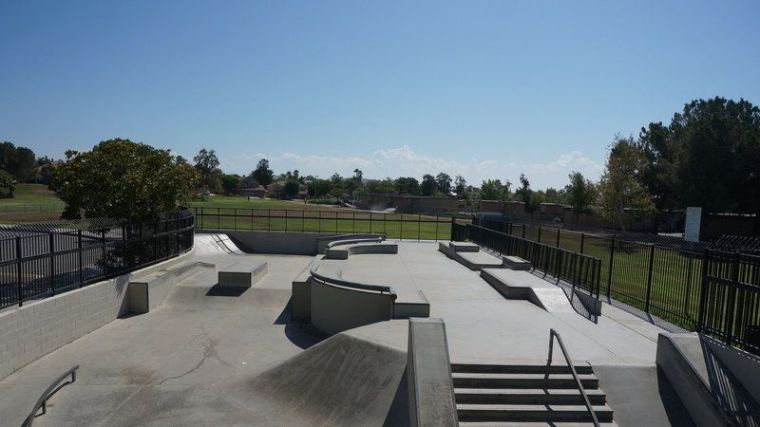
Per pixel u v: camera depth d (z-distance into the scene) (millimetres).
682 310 12898
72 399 9680
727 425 7004
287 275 21781
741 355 7676
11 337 10836
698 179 39938
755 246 10352
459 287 15781
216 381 10688
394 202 83688
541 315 12250
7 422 8727
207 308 16562
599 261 12719
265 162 164875
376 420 8352
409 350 8273
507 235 22641
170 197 18656
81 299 13414
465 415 7754
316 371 9969
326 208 75500
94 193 16781
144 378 10766
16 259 11289
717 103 51000
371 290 12945
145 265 17844
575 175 50781
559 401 8062
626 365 8828
